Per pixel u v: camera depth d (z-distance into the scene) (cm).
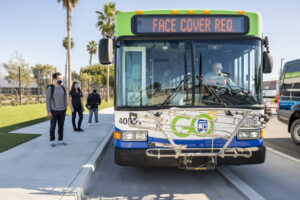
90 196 385
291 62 826
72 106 885
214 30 418
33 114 1513
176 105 396
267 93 3828
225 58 413
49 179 411
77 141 716
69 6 2191
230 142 396
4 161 510
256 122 403
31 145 657
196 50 410
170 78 404
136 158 388
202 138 391
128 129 392
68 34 2223
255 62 420
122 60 406
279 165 542
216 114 391
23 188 375
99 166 538
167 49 410
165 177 469
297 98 771
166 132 382
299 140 751
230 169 513
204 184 434
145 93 400
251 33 424
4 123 1099
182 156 380
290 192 400
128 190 407
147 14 414
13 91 2531
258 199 363
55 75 642
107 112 1805
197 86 401
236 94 407
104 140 731
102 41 416
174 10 416
